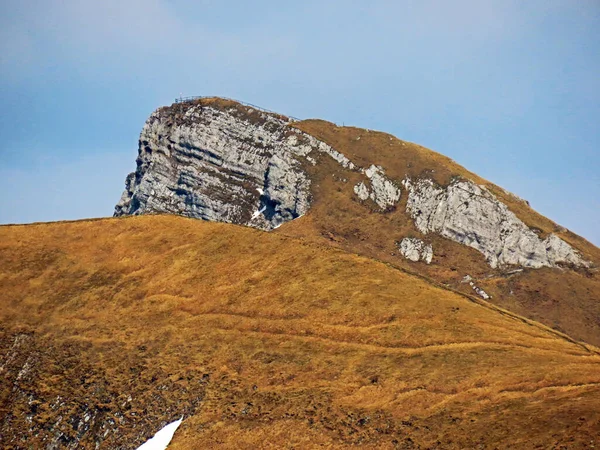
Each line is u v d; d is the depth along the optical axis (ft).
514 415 233.14
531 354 277.85
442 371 268.62
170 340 313.94
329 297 322.14
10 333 328.29
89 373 302.04
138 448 266.16
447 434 231.50
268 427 256.73
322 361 287.07
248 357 296.92
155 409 279.08
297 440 247.09
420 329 298.35
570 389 246.27
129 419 277.23
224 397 278.26
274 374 285.23
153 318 328.49
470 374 264.11
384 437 238.48
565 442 211.61
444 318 304.71
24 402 292.20
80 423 279.69
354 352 290.56
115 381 295.48
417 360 279.08
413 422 242.78
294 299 323.98
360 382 271.69
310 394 269.85
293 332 306.96
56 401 290.15
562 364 265.95
